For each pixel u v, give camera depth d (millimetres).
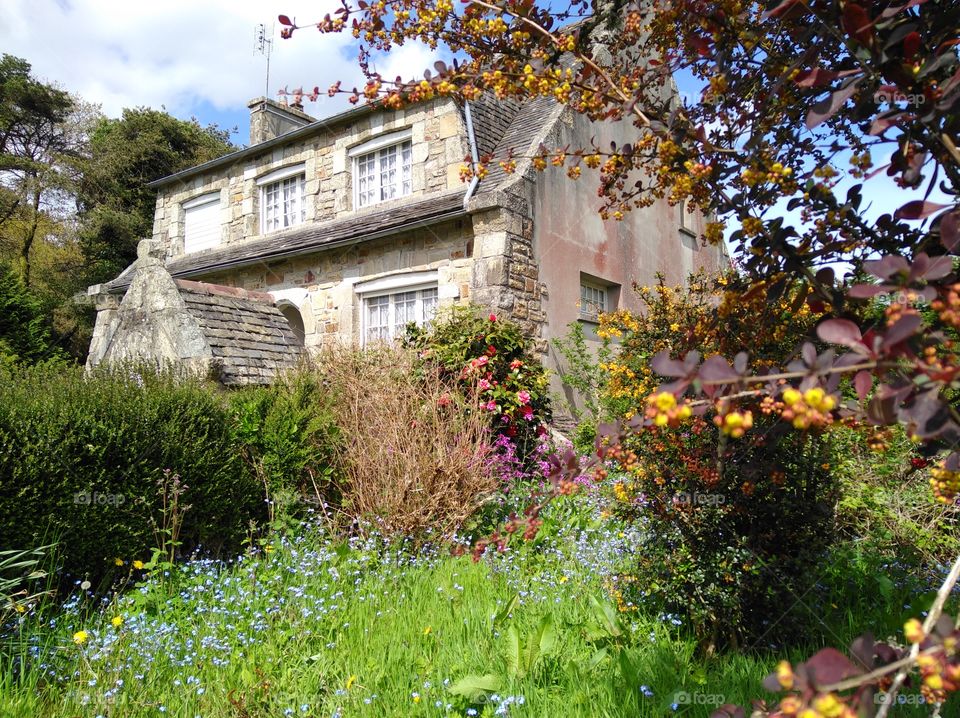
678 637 3312
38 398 4168
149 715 2871
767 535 3232
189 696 2965
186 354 7070
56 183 22203
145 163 23812
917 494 4637
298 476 5523
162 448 4566
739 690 2695
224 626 3535
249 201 12773
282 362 7703
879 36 1568
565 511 5523
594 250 10352
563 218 9711
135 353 7410
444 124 10117
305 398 5945
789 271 2037
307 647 3465
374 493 5297
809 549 3266
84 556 4148
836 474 3551
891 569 4117
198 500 4766
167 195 14523
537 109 10664
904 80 1572
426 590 4160
